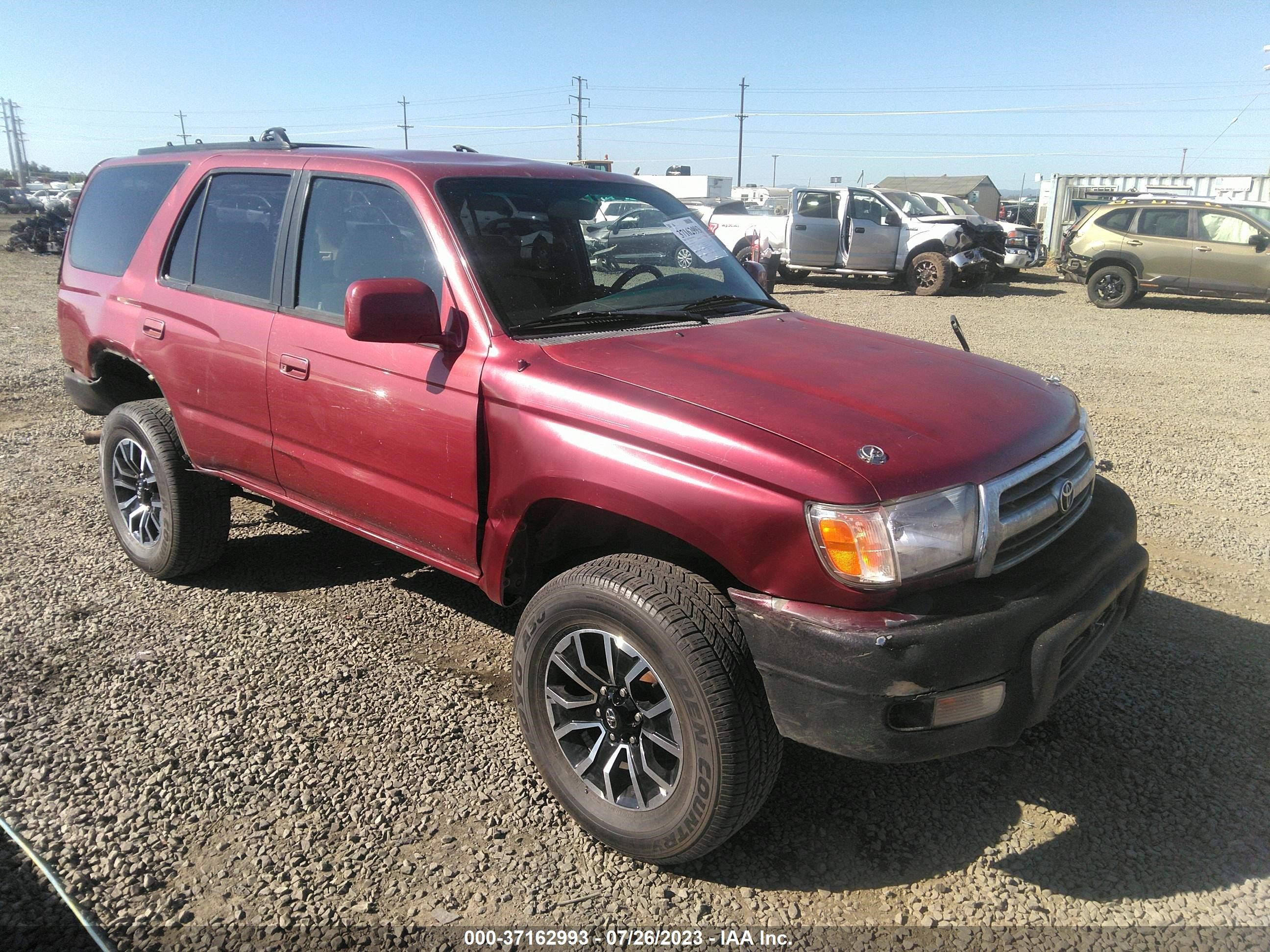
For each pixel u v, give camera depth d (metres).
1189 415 8.00
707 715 2.27
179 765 2.93
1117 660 3.69
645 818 2.49
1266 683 3.53
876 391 2.65
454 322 2.94
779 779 2.97
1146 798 2.87
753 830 2.73
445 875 2.51
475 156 3.67
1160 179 25.70
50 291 16.64
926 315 14.93
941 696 2.18
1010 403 2.75
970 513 2.30
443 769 2.96
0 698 3.28
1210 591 4.34
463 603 4.15
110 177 4.57
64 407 7.71
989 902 2.45
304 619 3.95
